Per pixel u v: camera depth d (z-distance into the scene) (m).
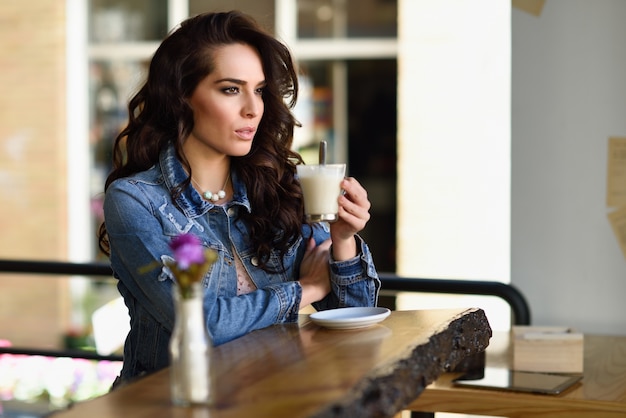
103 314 6.40
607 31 3.70
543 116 3.79
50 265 3.76
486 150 6.40
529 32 3.78
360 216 2.49
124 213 2.45
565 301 3.80
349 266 2.59
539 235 3.82
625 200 3.71
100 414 1.67
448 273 6.46
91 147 7.27
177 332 1.71
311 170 2.42
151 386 1.86
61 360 6.31
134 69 7.23
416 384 1.95
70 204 7.27
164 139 2.58
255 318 2.38
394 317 2.42
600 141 3.73
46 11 7.17
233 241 2.60
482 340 2.41
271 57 2.58
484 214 6.40
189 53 2.49
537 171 3.80
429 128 6.52
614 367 3.09
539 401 2.70
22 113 7.25
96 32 7.25
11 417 6.25
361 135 7.13
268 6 7.12
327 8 7.06
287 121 2.67
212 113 2.50
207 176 2.60
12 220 7.30
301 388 1.74
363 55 7.05
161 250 2.43
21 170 7.29
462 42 6.45
